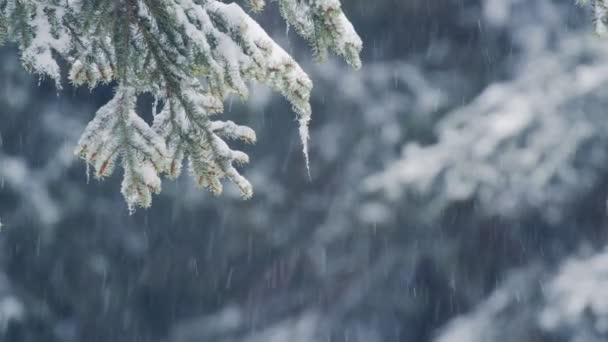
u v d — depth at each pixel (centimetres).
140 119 321
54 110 1653
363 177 1805
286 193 1830
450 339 1500
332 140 1836
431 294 1686
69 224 1630
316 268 1802
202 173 324
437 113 1830
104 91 1678
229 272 1822
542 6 1866
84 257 1638
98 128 320
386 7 1875
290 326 1816
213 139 324
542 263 1535
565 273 1388
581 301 1330
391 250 1680
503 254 1588
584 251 1520
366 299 1742
